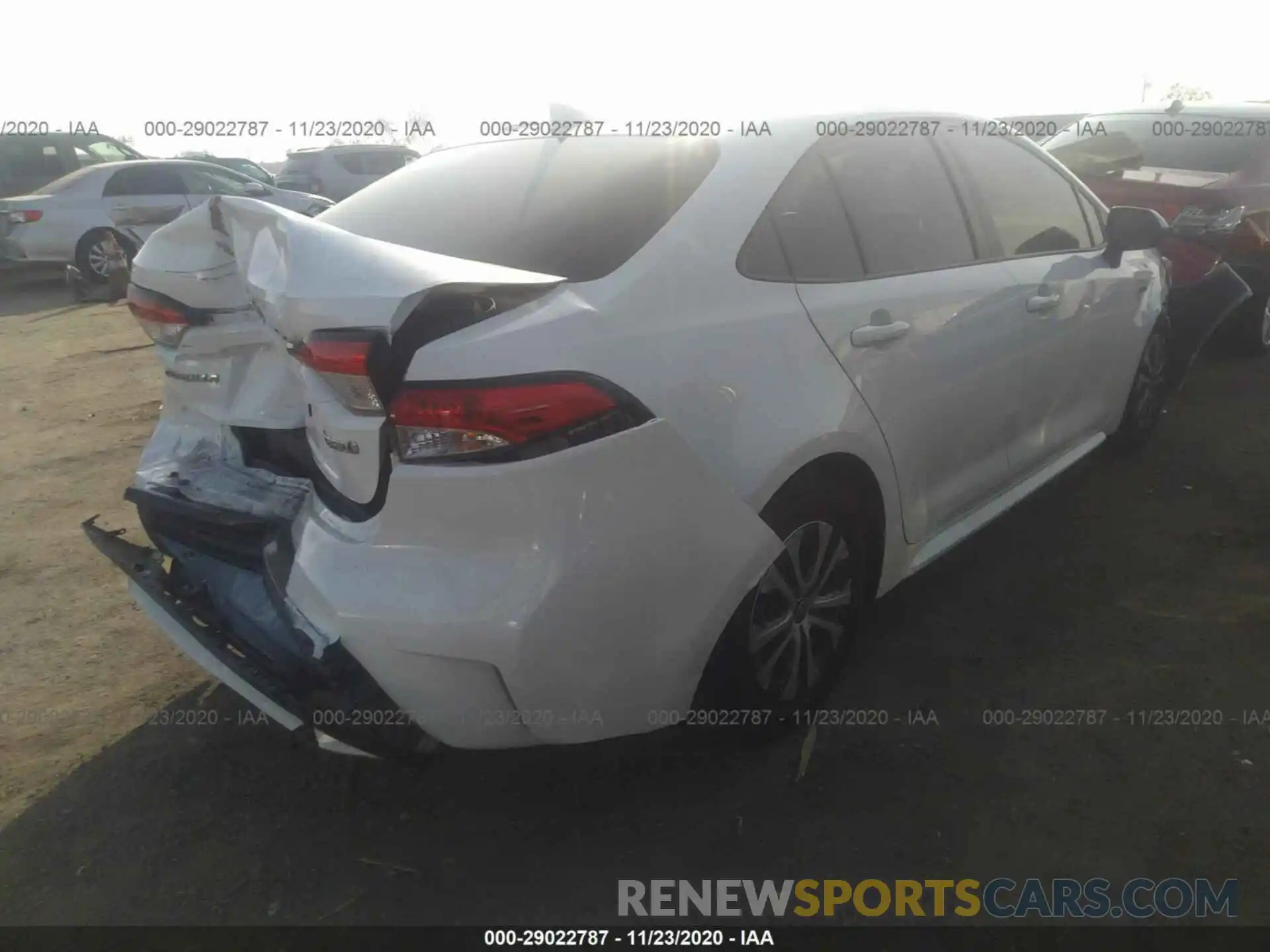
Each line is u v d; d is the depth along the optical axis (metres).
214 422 2.61
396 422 1.96
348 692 2.15
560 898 2.29
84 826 2.53
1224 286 4.88
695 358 2.23
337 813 2.57
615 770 2.69
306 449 2.40
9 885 2.35
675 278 2.30
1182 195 6.05
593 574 2.02
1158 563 3.69
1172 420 5.27
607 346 2.10
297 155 18.64
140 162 12.91
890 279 2.84
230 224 2.38
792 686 2.69
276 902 2.29
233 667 2.26
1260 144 6.24
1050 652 3.15
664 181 2.52
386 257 2.03
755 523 2.29
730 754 2.72
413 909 2.27
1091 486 4.41
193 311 2.56
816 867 2.35
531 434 1.95
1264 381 5.96
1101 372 4.02
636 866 2.37
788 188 2.65
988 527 4.05
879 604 3.48
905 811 2.50
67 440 5.73
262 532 2.34
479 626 1.98
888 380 2.72
